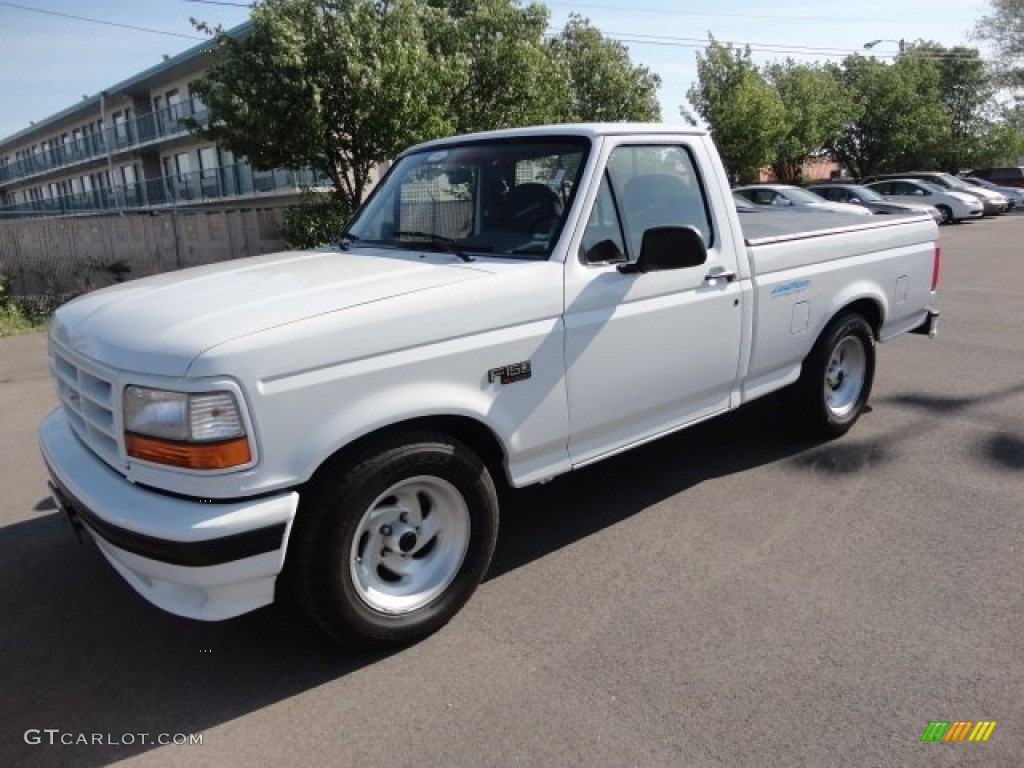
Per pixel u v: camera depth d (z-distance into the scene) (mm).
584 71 21922
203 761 2613
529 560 3857
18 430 6281
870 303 5273
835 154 37719
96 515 2775
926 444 5168
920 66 36344
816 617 3262
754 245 4316
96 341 2904
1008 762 2465
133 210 35719
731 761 2500
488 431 3314
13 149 57094
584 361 3508
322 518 2820
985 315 9414
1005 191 30562
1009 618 3203
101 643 3316
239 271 3586
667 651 3078
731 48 29328
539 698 2838
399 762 2564
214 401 2555
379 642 3076
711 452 5180
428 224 4035
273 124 12172
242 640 3301
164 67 30719
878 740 2568
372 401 2857
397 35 12586
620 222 3713
